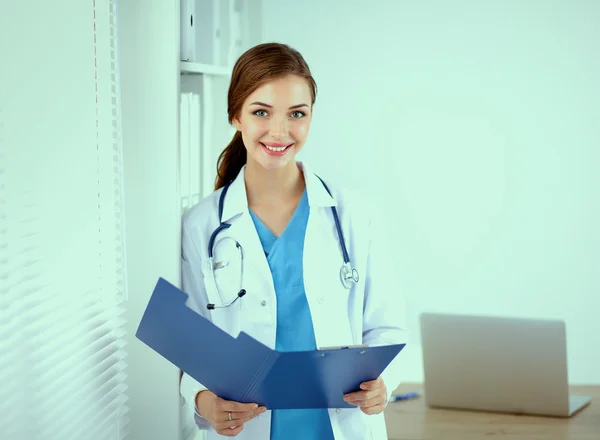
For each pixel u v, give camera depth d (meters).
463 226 4.17
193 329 1.40
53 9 1.52
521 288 4.17
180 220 1.86
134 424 1.91
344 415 1.75
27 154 1.43
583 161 4.04
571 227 4.09
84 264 1.65
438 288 4.23
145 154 1.85
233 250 1.80
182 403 1.98
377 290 1.88
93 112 1.70
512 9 3.99
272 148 1.69
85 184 1.67
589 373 4.18
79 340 1.61
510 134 4.07
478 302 4.21
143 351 1.89
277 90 1.66
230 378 1.50
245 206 1.81
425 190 4.17
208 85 2.24
